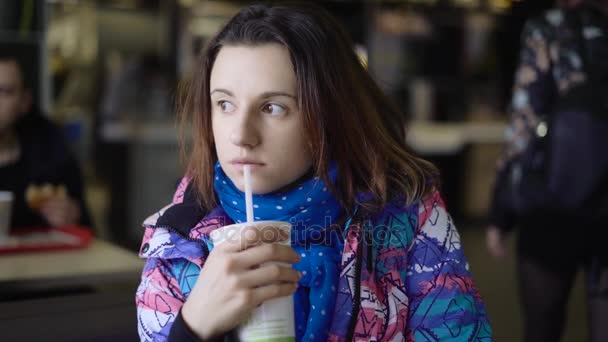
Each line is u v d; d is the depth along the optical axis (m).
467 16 6.74
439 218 1.04
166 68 5.91
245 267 0.80
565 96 1.91
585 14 1.93
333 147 0.98
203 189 1.03
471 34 6.88
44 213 2.07
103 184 5.24
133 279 1.60
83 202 2.32
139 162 5.18
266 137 0.90
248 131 0.89
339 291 0.94
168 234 0.98
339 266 0.96
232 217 0.99
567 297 2.04
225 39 0.93
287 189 0.97
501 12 6.62
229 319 0.79
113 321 1.33
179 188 1.10
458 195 6.40
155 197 5.12
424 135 5.98
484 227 6.05
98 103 5.43
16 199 2.13
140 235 5.17
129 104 5.50
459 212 6.41
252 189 0.92
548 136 1.92
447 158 6.30
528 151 1.98
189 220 0.99
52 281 1.51
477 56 6.97
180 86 1.10
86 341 1.27
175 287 0.97
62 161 2.26
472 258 4.82
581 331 3.22
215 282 0.80
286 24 0.93
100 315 1.34
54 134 2.28
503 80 7.04
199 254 0.95
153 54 6.01
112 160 5.26
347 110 0.97
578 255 1.96
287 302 0.83
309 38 0.93
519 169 2.01
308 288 0.95
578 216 1.90
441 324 0.98
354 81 0.99
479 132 6.24
